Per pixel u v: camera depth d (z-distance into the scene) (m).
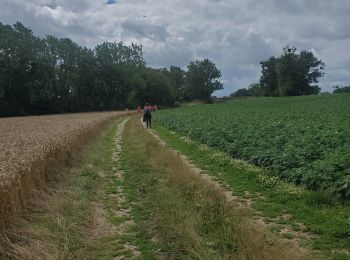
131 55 121.75
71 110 98.69
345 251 7.15
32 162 10.77
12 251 6.90
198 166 16.30
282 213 9.55
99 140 25.52
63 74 97.75
